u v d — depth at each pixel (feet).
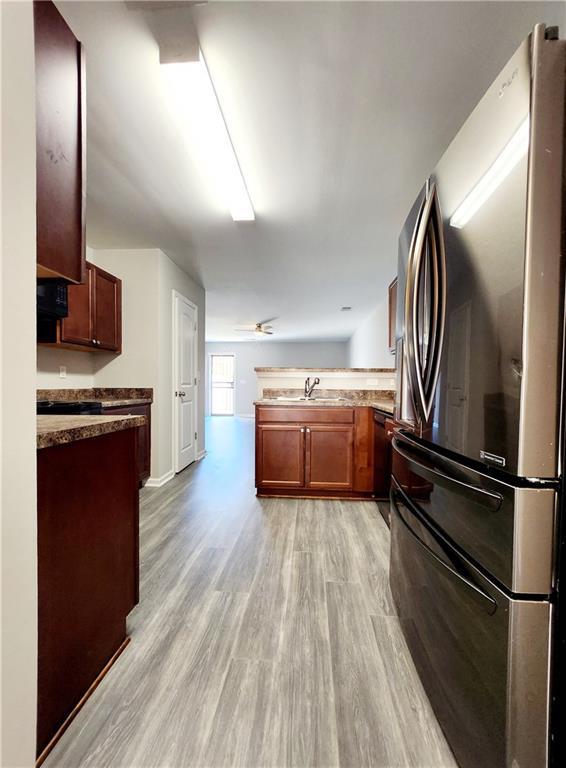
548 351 2.26
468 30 4.13
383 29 4.12
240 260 12.38
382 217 8.94
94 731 3.26
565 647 2.28
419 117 5.52
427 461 3.61
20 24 2.27
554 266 2.25
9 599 2.24
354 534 7.70
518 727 2.30
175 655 4.20
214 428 26.45
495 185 2.55
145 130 5.74
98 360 11.61
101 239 10.48
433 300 3.49
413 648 4.00
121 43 4.24
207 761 3.02
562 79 2.21
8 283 2.20
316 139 6.03
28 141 2.36
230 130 5.81
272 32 4.13
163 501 9.87
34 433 2.45
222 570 6.16
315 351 33.88
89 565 3.66
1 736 2.20
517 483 2.31
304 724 3.36
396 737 3.25
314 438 9.91
